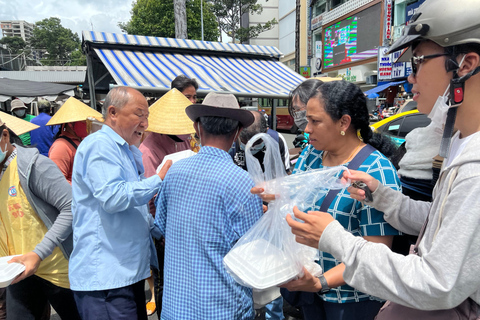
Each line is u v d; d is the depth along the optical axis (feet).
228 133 4.83
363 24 61.67
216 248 4.50
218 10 105.19
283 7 110.42
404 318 3.16
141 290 6.03
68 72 82.53
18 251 6.06
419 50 2.93
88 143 5.41
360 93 4.51
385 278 2.71
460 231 2.39
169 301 4.79
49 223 6.01
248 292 4.78
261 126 8.34
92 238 5.46
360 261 2.85
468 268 2.39
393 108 42.80
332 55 73.51
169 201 4.90
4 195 5.87
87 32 19.77
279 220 4.08
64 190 5.92
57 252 6.33
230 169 4.66
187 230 4.57
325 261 4.80
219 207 4.48
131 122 5.66
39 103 20.34
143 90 15.80
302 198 4.13
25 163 5.66
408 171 6.48
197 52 22.52
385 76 51.47
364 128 4.71
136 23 90.79
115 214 5.49
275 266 3.92
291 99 7.04
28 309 6.48
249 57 24.07
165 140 8.92
